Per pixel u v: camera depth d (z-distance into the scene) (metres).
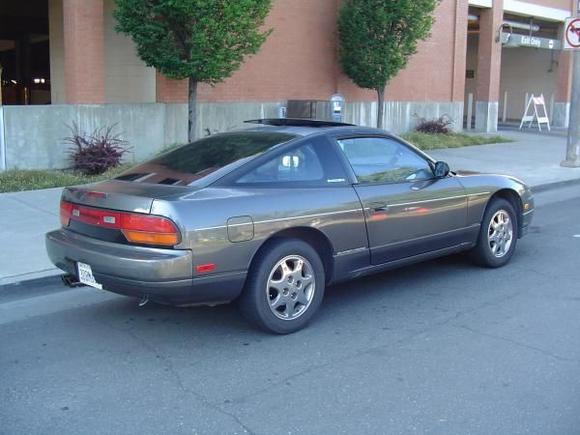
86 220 5.11
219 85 14.95
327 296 6.25
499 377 4.43
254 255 5.03
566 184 13.33
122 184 5.25
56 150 12.17
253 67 15.51
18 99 22.97
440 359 4.74
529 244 8.27
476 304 5.96
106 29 14.62
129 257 4.70
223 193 4.96
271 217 5.06
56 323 5.62
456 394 4.18
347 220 5.53
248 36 11.90
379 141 6.09
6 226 8.39
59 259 5.31
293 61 16.34
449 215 6.39
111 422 3.90
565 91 26.66
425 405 4.04
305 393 4.24
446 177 6.48
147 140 13.64
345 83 17.75
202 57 11.56
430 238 6.25
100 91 12.71
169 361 4.79
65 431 3.80
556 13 25.66
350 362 4.72
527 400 4.09
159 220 4.67
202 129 14.77
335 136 5.77
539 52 29.19
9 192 10.33
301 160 5.48
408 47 16.38
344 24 16.55
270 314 5.14
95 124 12.71
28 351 5.01
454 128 21.22
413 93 19.70
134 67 14.55
